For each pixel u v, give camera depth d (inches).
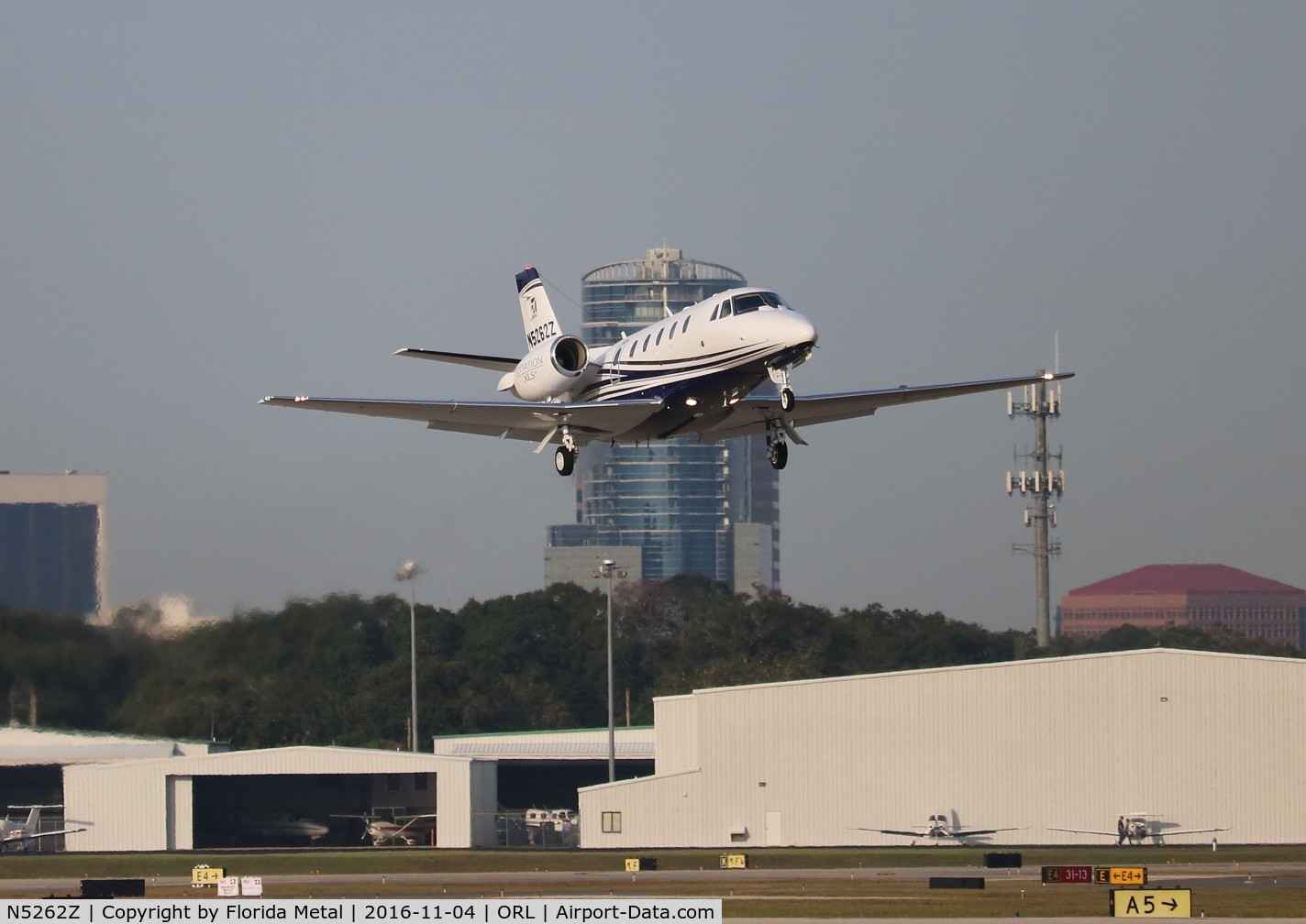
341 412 5423.2
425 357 5925.2
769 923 4972.9
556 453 5733.3
